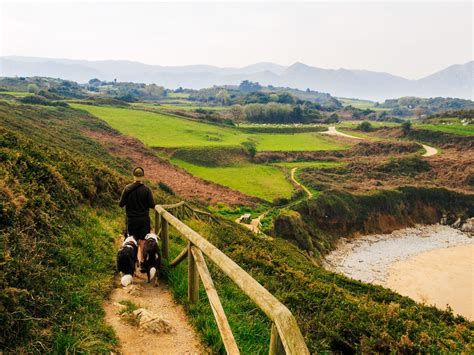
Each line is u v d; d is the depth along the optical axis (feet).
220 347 14.82
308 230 177.78
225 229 64.85
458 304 114.62
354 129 505.66
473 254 168.96
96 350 13.32
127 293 19.89
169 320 17.39
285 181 236.02
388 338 21.62
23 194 23.09
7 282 13.65
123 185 55.36
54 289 16.20
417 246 182.91
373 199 216.74
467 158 287.48
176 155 256.11
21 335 12.39
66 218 27.30
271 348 9.52
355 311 26.73
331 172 269.64
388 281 133.18
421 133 392.27
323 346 20.24
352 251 175.42
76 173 40.45
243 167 266.98
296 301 27.91
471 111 509.35
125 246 21.07
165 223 25.26
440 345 23.35
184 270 23.45
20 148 35.81
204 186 201.16
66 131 192.75
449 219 228.02
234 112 572.92
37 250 18.26
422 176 269.64
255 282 11.28
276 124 558.56
